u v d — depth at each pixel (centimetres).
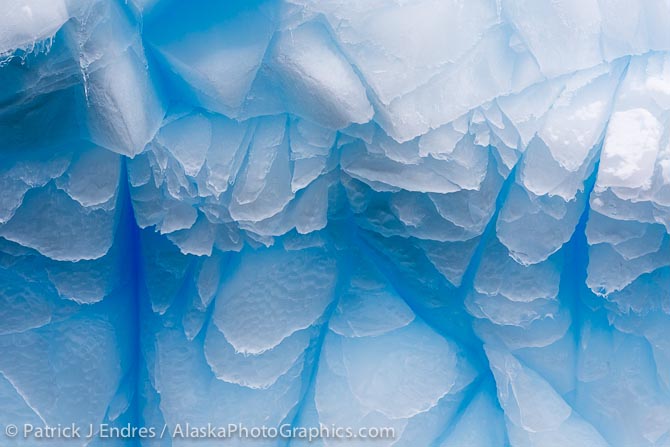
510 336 1359
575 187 1319
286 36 1281
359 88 1288
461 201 1323
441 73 1291
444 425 1368
